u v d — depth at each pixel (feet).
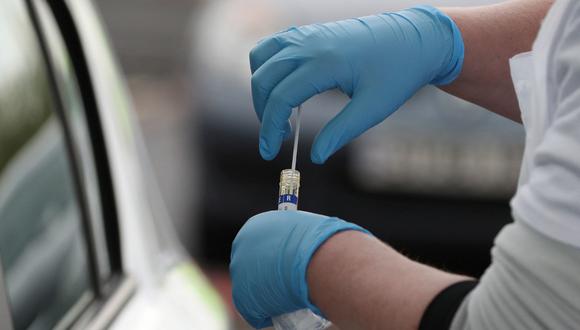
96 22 9.37
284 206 6.89
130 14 53.26
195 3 53.98
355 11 18.40
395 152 17.13
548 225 5.13
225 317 9.55
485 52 7.41
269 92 7.15
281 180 6.98
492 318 5.40
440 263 17.66
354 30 7.22
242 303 6.86
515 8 7.52
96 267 8.23
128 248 8.67
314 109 17.24
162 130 31.96
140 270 8.70
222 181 18.30
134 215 8.92
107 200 8.54
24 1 7.80
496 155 17.06
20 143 7.14
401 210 17.35
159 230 9.53
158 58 47.50
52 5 8.32
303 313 6.56
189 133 22.15
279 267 6.39
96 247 8.30
